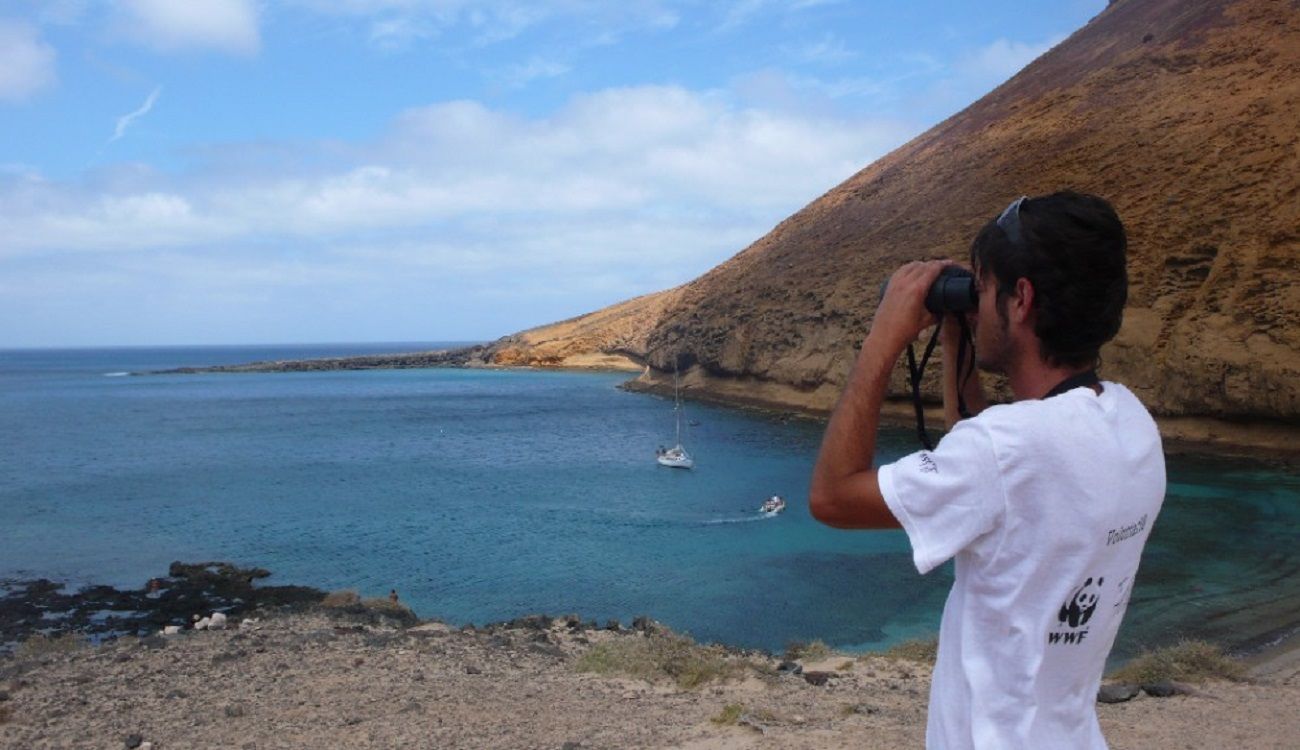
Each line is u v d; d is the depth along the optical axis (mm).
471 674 11555
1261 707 9281
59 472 49781
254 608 21609
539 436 66125
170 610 21547
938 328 1968
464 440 64375
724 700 10055
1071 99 76062
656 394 103375
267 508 37312
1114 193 57375
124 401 112375
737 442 58219
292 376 176125
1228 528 27109
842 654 14805
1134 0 90500
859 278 75062
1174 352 45562
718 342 92125
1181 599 19672
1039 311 1672
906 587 22328
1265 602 19156
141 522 34406
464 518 34250
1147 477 1680
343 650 13055
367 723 9047
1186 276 48344
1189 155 55375
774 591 22359
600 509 35719
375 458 55188
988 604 1648
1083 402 1654
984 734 1631
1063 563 1582
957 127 94312
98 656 12648
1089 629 1637
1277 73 58906
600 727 8711
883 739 7547
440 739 8438
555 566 25938
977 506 1602
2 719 9305
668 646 12969
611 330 161125
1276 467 38031
